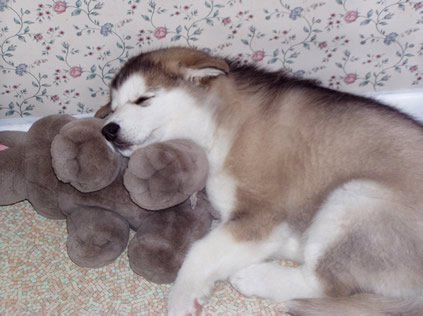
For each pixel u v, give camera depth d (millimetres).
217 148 957
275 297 929
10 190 988
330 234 880
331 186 915
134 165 856
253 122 949
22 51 1048
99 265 978
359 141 907
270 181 936
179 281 918
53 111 1170
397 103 1205
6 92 1118
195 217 963
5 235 1040
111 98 994
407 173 875
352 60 1135
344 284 881
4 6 975
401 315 850
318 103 945
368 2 1039
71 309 938
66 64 1082
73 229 963
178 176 866
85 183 893
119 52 1075
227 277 949
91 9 1002
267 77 992
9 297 951
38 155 960
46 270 988
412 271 853
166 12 1024
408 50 1122
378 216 856
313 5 1037
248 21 1053
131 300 950
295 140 930
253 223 934
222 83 975
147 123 931
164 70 954
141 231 952
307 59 1127
